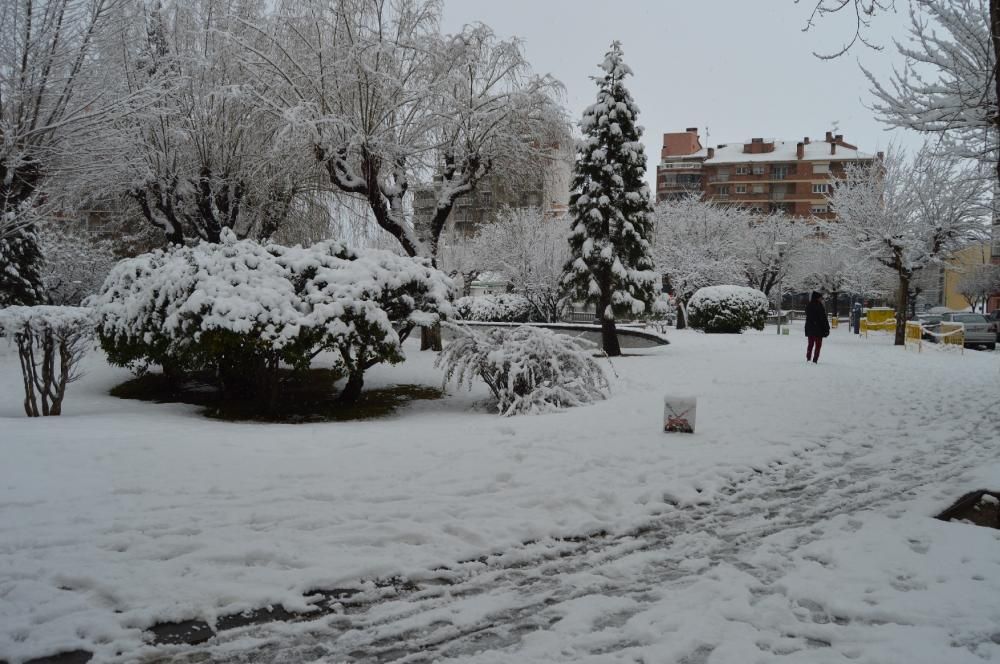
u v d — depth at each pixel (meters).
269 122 18.66
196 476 5.98
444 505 5.41
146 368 13.19
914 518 5.32
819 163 82.94
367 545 4.60
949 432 8.83
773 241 48.09
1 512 4.95
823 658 3.21
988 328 29.42
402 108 18.97
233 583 3.95
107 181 17.41
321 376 15.19
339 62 17.28
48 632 3.37
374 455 6.94
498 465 6.59
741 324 31.92
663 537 4.98
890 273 44.50
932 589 4.00
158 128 18.58
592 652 3.30
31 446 6.84
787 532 5.05
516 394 11.46
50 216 16.66
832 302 56.25
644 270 20.38
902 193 25.84
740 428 8.72
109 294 12.55
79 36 15.49
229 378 13.12
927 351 22.42
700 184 87.88
